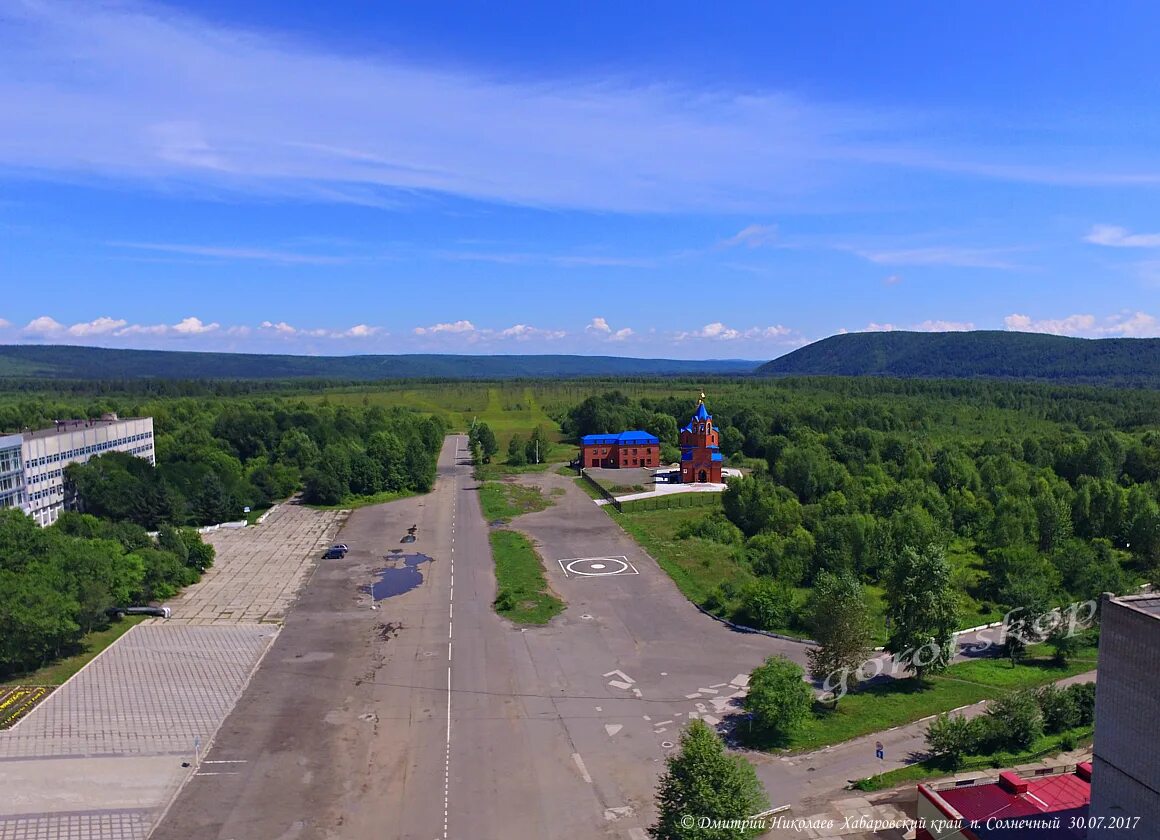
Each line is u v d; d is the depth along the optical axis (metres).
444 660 67.50
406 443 159.00
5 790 46.06
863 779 48.56
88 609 69.25
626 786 48.16
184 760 50.34
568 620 77.81
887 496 113.25
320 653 68.88
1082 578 83.88
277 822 43.97
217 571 95.00
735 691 61.81
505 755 51.75
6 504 103.19
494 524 122.19
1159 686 34.34
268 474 140.50
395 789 47.56
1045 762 50.88
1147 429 187.38
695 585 88.88
